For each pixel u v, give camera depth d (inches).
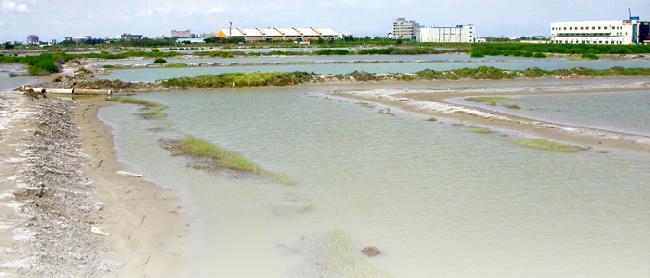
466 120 1443.2
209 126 1385.3
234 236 630.5
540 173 901.8
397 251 585.6
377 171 921.5
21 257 505.7
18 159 888.3
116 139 1222.9
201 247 597.0
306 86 2472.9
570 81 2613.2
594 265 551.2
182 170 937.5
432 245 602.2
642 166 945.5
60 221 626.8
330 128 1333.7
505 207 729.6
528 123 1379.2
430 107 1664.6
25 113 1413.6
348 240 615.2
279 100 1934.1
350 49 6072.8
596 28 7037.4
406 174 900.6
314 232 643.5
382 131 1288.1
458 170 923.4
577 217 689.0
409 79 2711.6
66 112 1610.5
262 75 2561.5
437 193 792.9
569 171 914.1
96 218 668.1
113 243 590.2
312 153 1061.8
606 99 1895.9
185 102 1903.3
